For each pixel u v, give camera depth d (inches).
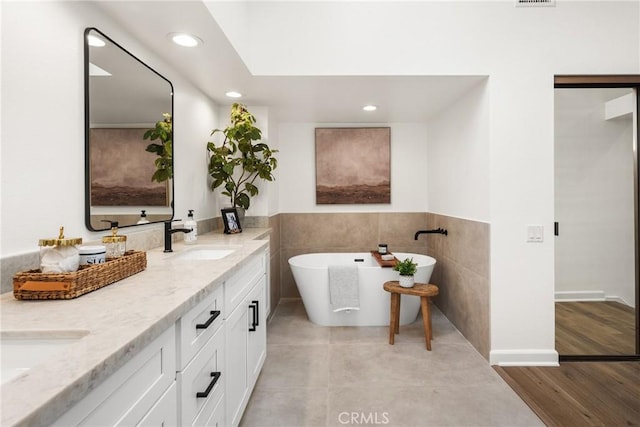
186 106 100.9
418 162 162.6
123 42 70.9
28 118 48.2
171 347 37.9
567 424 72.1
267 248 126.5
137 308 36.4
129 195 71.6
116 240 52.4
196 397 44.7
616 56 96.7
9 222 45.3
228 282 59.4
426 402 80.0
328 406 78.6
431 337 116.4
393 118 153.5
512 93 96.7
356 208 163.3
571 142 110.6
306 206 163.2
